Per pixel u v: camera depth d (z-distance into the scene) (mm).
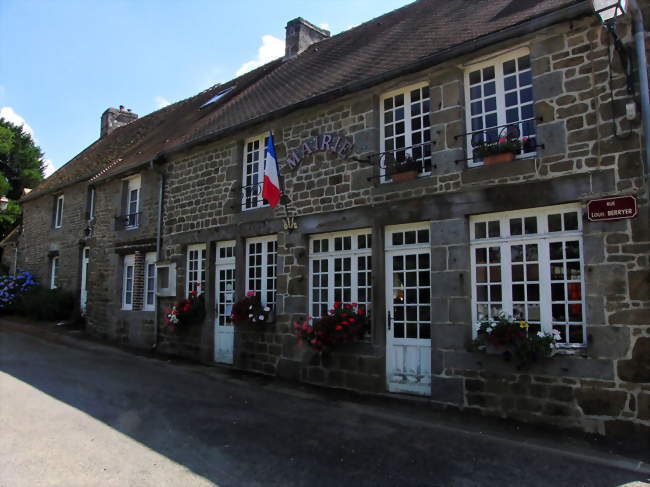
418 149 6812
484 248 5934
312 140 7848
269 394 6848
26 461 4211
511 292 5684
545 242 5500
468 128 6301
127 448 4594
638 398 4711
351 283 7246
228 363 9039
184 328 9891
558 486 3859
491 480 3977
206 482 3893
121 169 11875
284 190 8164
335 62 9180
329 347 7000
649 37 5066
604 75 5199
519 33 5621
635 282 4816
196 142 9711
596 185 5113
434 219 6258
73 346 10992
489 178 5844
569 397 5078
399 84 6867
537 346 5137
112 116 19516
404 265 6699
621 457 4379
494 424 5328
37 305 14531
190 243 9922
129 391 6820
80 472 4016
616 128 5059
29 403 5996
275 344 8094
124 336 11492
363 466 4258
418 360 6473
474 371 5750
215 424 5398
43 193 16156
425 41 7254
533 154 5746
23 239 17562
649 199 4797
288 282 7949
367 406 6180
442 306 6074
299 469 4184
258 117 8469
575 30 5414
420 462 4348
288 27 12406
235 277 8875
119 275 11977
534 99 5617
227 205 9219
